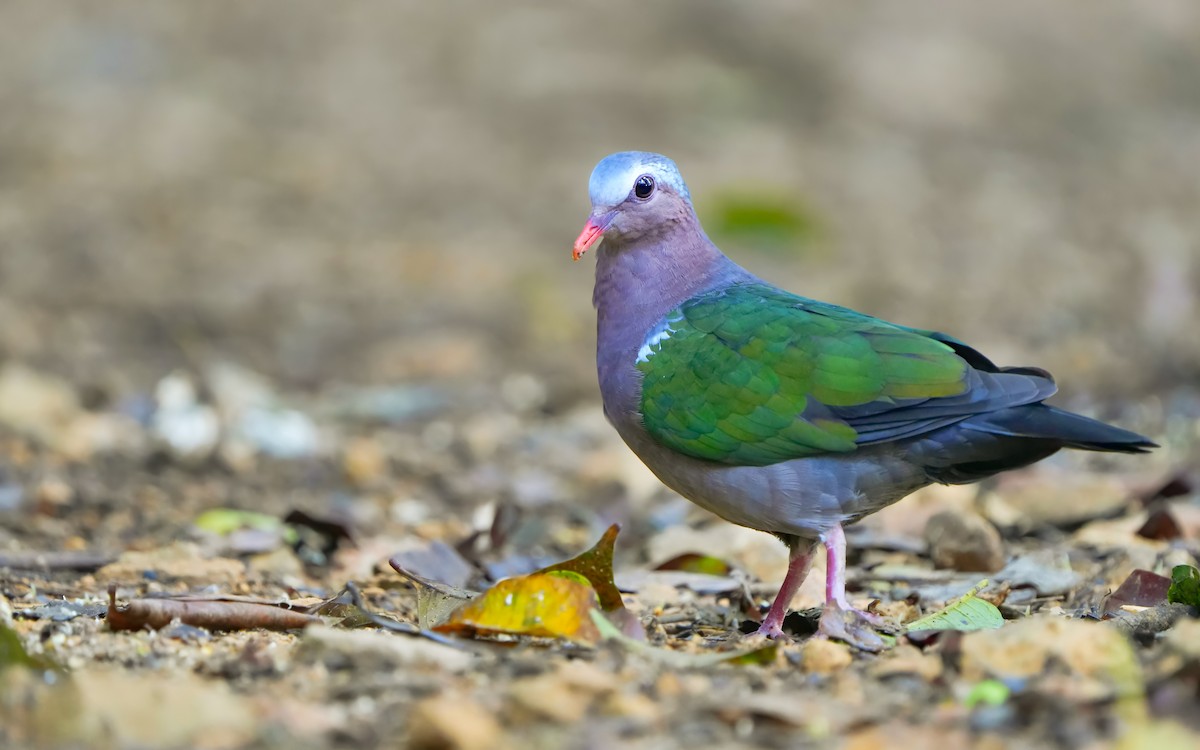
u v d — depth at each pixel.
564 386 16.14
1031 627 6.36
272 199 23.00
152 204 22.23
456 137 25.97
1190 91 31.05
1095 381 15.30
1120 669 6.19
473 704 5.77
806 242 21.56
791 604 8.59
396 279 19.94
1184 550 8.79
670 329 8.05
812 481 7.59
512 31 30.67
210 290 19.11
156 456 13.02
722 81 28.34
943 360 7.44
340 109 27.11
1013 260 21.17
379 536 11.00
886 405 7.42
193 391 15.13
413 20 31.20
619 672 6.40
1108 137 28.12
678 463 7.95
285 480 12.83
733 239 21.59
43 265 19.55
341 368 16.84
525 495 12.51
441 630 6.93
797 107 28.08
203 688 5.82
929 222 23.00
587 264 21.03
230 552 9.79
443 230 22.08
